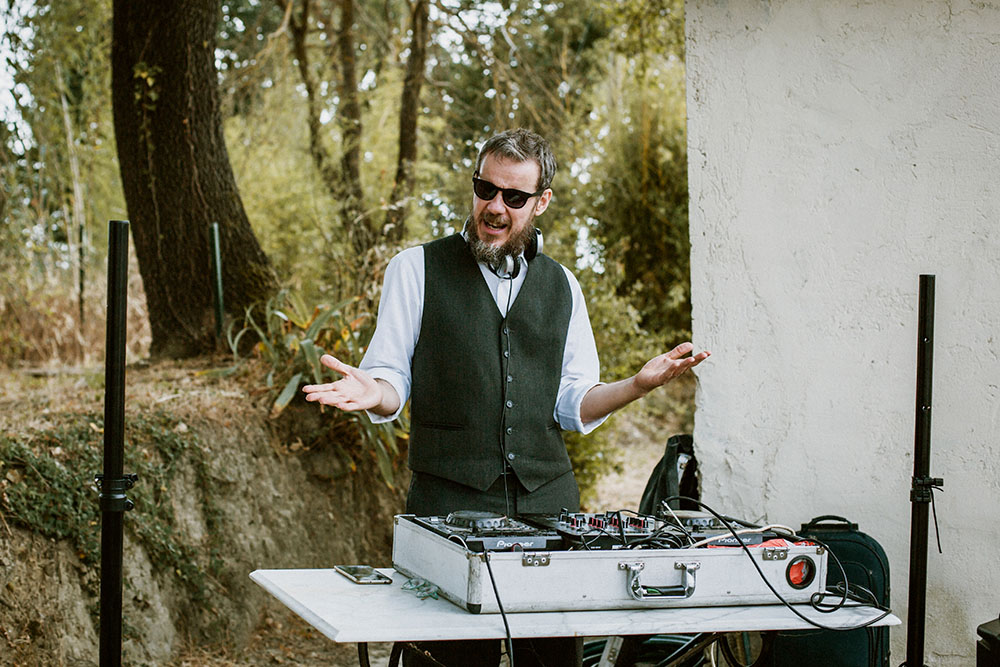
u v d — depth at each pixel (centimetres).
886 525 288
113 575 186
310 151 768
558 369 239
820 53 293
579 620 170
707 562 181
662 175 889
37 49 658
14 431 335
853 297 291
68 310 637
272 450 413
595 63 911
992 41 281
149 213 498
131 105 490
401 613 172
